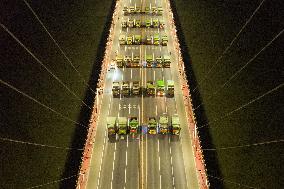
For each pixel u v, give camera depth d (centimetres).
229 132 8762
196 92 10044
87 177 7044
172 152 7619
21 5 12750
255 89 10200
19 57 10781
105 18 13725
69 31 12531
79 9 13900
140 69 10231
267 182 7606
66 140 8462
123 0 14775
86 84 10212
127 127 8131
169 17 13388
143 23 12756
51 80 10238
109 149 7669
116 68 10231
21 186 7494
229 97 9881
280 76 10538
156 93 9250
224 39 12350
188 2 14888
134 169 7206
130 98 9119
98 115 8569
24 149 8275
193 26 13300
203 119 9094
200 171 7200
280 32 11756
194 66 11081
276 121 9144
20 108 9325
